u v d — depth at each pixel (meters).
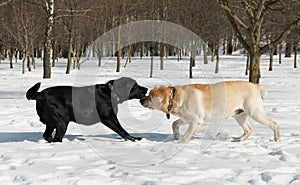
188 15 26.61
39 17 34.22
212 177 4.89
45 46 24.34
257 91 7.14
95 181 4.71
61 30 36.66
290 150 6.32
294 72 32.94
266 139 7.21
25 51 32.94
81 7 30.77
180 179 4.79
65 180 4.75
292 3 13.45
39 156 5.95
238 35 13.77
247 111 7.07
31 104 13.06
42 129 8.59
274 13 15.97
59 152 6.20
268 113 11.02
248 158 5.82
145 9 27.59
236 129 8.35
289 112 11.20
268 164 5.48
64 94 7.05
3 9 34.41
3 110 11.67
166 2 26.25
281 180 4.75
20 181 4.78
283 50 55.78
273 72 33.03
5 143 6.96
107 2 31.19
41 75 28.39
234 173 5.09
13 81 22.97
